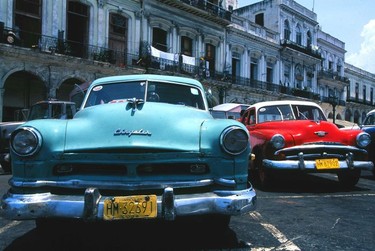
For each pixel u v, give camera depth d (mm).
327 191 7051
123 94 4613
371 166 6836
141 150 3338
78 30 19438
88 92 4773
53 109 9875
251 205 3389
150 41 22844
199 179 3398
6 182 8242
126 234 4078
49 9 17953
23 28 17109
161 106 3877
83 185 3291
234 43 29250
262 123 7863
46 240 3902
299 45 36000
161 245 3695
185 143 3443
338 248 3643
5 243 3807
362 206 5648
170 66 22844
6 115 17672
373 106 50188
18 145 3336
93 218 3117
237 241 3836
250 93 29797
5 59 15961
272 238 3951
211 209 3275
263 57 32031
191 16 25469
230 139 3449
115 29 21031
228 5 35562
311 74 38531
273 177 7043
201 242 3795
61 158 3346
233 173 3457
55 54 17203
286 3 34781
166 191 3154
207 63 26031
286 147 6680
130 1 21703
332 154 6684
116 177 3320
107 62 19375
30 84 18484
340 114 42969
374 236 4055
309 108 8234
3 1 16297
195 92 4832
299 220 4742
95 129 3508
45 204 3170
